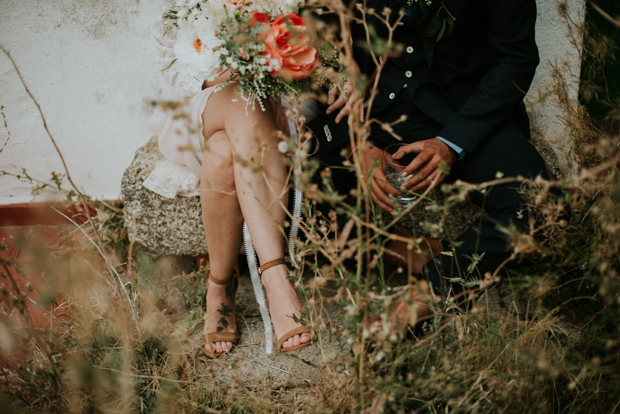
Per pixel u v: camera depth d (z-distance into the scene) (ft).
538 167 5.15
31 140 8.27
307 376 4.70
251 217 4.77
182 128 5.50
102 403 4.27
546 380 4.21
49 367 4.59
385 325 3.31
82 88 8.09
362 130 3.48
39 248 5.07
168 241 6.52
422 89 5.78
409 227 6.23
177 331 4.48
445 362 3.62
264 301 5.08
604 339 4.44
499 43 5.37
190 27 4.63
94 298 5.46
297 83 5.00
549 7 7.21
